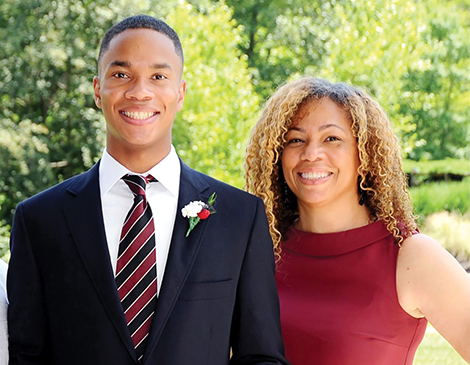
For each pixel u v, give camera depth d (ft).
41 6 40.86
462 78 65.10
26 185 40.40
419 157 64.75
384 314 8.68
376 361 8.56
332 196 9.21
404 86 61.52
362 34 42.37
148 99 7.70
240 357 8.09
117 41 7.84
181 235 7.83
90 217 7.82
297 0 55.88
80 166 43.96
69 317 7.57
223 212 8.11
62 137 43.42
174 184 8.13
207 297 7.66
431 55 63.31
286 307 9.20
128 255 7.70
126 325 7.42
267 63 52.95
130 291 7.60
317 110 9.16
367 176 9.40
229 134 33.42
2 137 39.14
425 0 65.21
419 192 48.91
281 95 9.54
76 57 40.65
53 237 7.78
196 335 7.53
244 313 8.04
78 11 40.88
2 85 40.75
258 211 8.27
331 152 9.10
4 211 40.73
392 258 8.86
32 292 7.75
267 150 9.53
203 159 33.04
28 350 7.71
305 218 9.63
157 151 8.01
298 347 8.91
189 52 34.17
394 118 40.50
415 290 8.54
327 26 49.14
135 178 7.95
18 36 39.99
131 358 7.34
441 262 8.51
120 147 7.96
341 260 9.08
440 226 40.91
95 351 7.42
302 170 9.21
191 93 33.30
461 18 67.15
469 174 55.57
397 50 41.52
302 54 51.03
